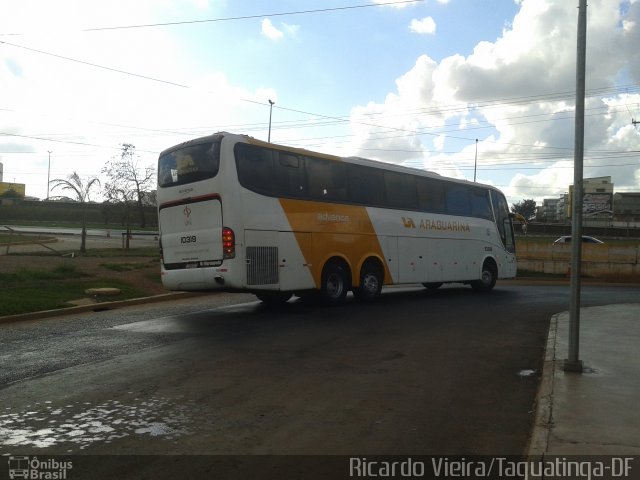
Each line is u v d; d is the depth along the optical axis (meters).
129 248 29.62
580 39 7.75
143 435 5.44
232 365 8.22
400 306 15.07
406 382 7.41
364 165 15.70
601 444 4.99
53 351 9.13
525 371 8.08
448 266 18.47
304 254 13.72
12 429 5.59
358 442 5.31
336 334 10.72
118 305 14.95
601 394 6.54
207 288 12.52
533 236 59.00
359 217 15.33
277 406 6.35
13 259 21.05
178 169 13.09
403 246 16.73
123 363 8.31
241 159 12.53
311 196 14.05
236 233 12.23
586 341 9.85
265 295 15.60
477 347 9.69
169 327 11.40
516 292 20.23
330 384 7.27
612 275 28.66
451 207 18.94
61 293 15.09
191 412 6.12
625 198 103.88
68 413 6.07
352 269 15.02
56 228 54.03
